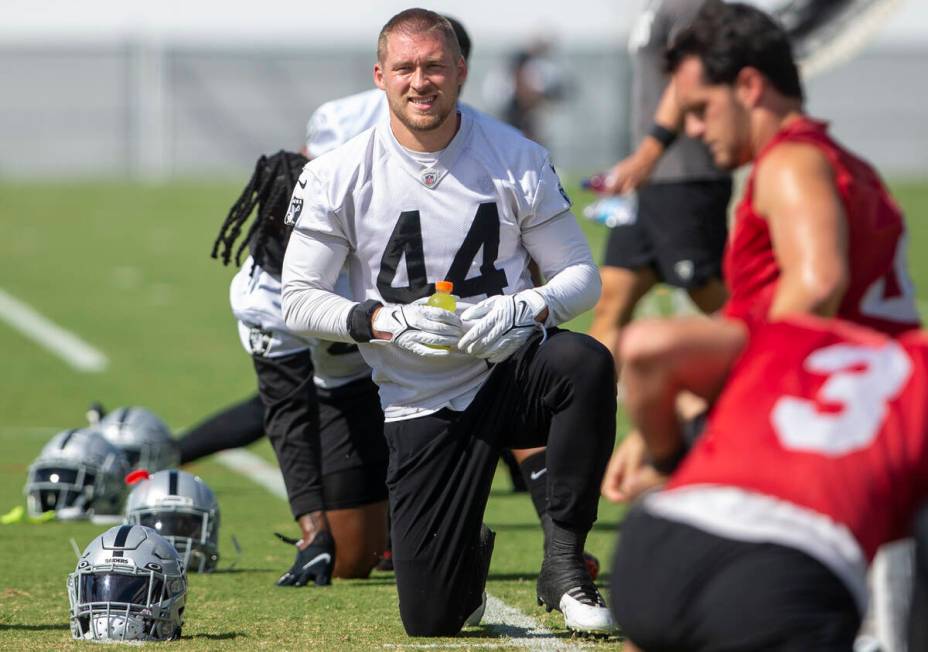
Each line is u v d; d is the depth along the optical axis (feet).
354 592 66.33
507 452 91.20
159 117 361.92
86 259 223.51
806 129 40.04
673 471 38.29
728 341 36.50
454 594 55.16
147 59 360.48
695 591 33.88
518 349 55.93
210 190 305.73
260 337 68.54
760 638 33.04
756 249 40.73
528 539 80.89
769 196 38.93
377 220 56.44
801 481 34.09
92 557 53.78
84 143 360.28
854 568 33.63
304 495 68.80
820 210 38.01
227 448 91.35
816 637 32.83
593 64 352.90
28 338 165.78
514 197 56.80
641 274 98.32
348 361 68.59
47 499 85.81
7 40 357.00
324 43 364.99
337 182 56.29
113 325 174.50
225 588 66.90
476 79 356.79
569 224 58.03
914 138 349.41
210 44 362.33
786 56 40.42
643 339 36.17
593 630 54.60
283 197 67.36
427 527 55.06
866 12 115.14
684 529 34.47
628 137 348.79
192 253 229.66
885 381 35.22
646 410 36.94
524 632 56.95
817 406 34.91
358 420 69.46
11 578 69.10
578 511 55.52
